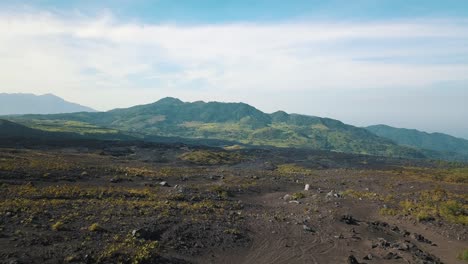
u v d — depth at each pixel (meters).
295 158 166.62
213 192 54.28
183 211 36.91
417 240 33.19
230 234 30.55
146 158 116.94
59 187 43.31
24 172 51.16
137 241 24.95
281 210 45.31
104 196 40.84
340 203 48.56
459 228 36.53
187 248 26.14
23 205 31.19
